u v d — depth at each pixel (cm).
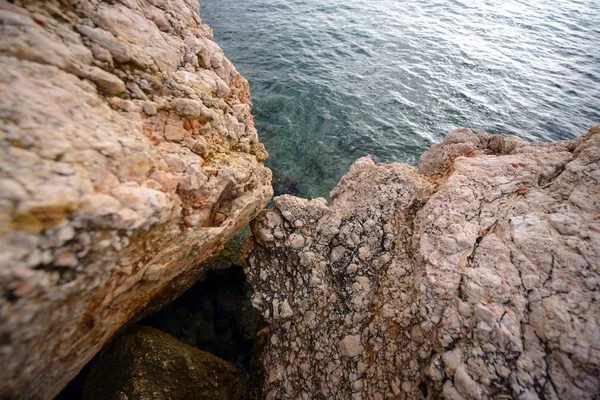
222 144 381
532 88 1409
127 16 298
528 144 460
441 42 1750
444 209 368
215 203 332
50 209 170
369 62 1486
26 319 165
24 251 160
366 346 341
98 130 224
